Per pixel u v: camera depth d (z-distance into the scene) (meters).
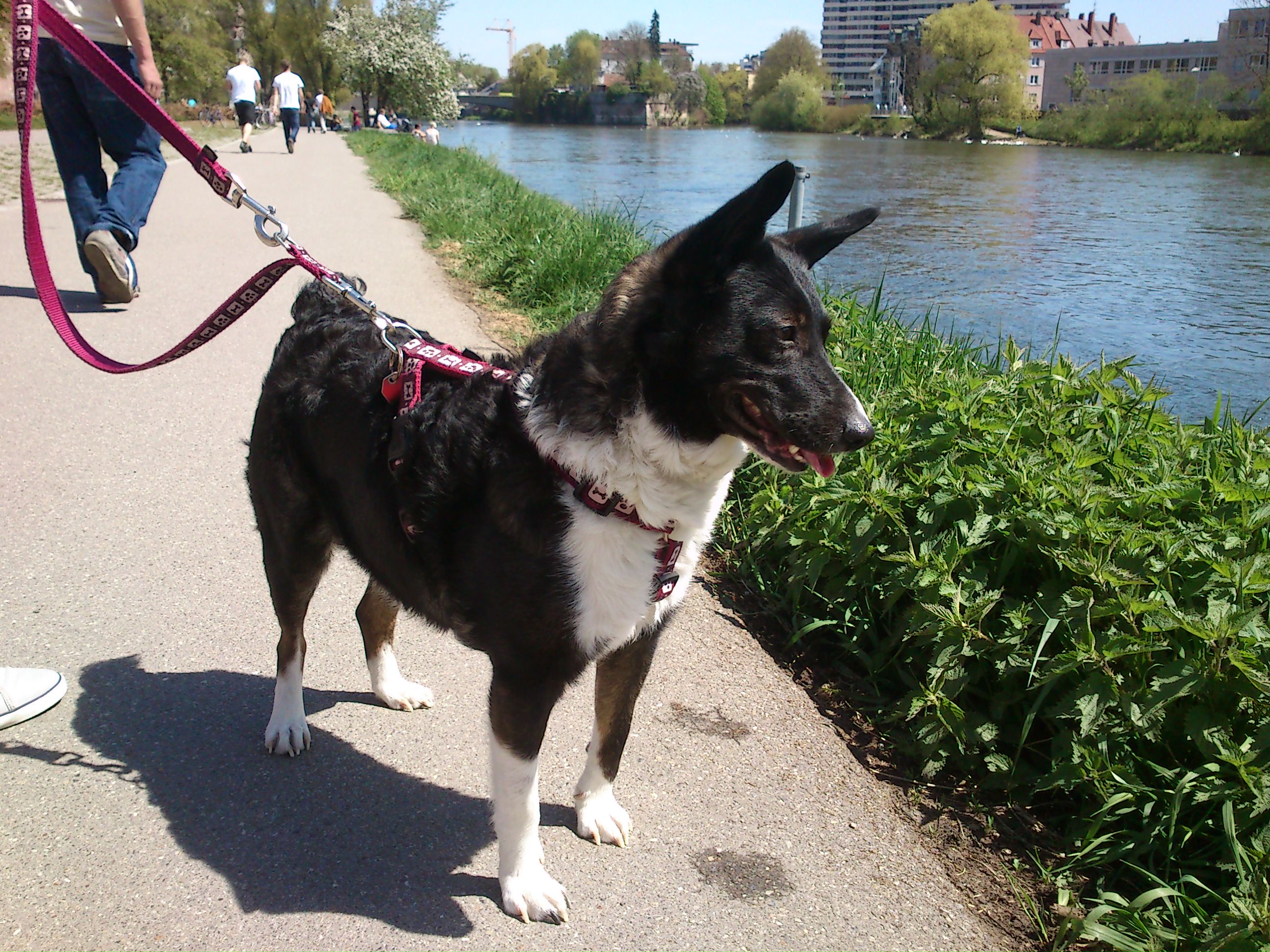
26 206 2.81
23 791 2.63
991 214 17.75
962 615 3.20
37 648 3.25
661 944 2.34
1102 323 9.17
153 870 2.40
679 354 2.29
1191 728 2.73
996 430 3.80
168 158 19.42
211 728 2.96
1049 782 2.89
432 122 47.72
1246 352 8.13
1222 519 3.25
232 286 7.78
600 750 2.64
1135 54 88.62
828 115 79.50
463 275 8.95
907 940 2.43
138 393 5.44
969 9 58.97
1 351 5.90
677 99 105.75
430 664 3.44
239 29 62.09
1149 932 2.38
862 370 5.05
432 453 2.44
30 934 2.19
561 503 2.29
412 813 2.70
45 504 4.16
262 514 2.92
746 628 3.86
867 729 3.32
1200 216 17.75
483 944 2.29
